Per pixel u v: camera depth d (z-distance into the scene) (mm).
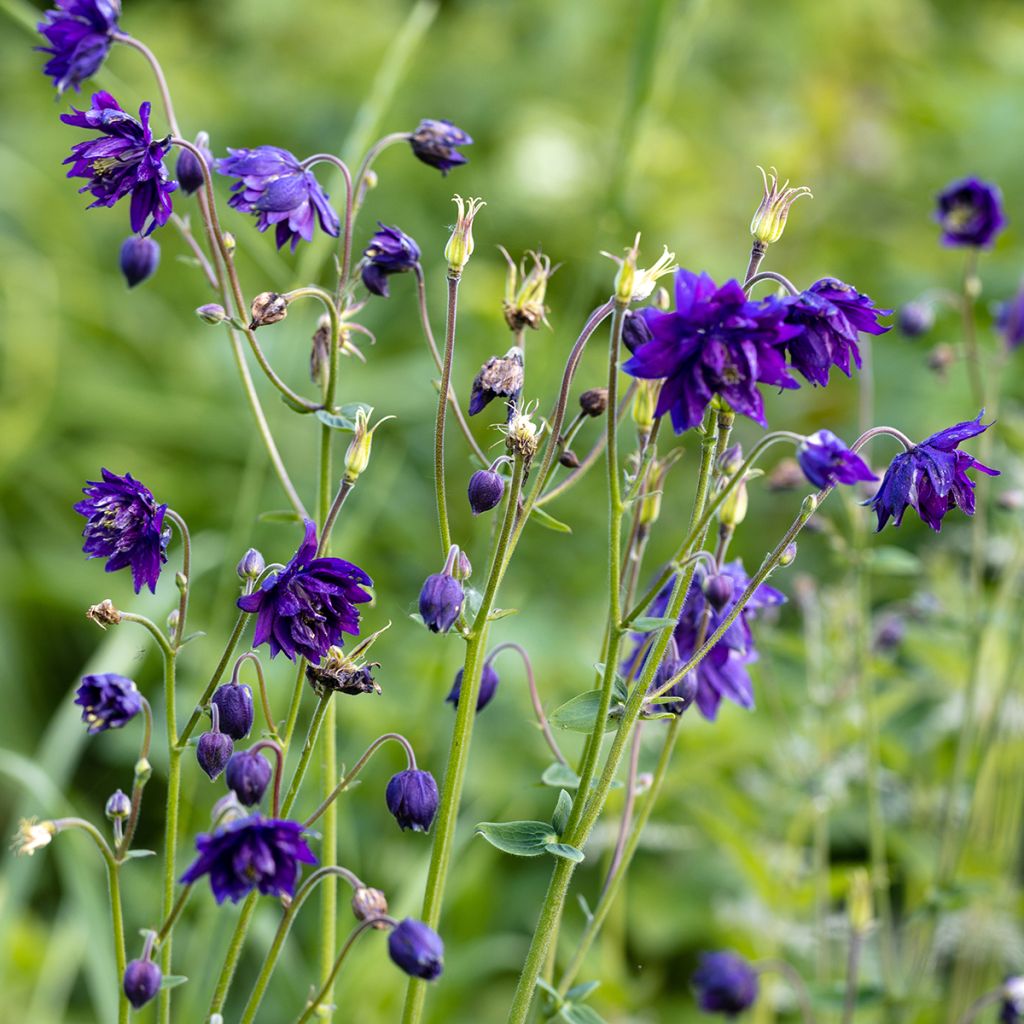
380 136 8297
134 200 2613
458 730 2785
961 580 5562
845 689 4629
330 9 9445
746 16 9008
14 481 6973
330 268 6191
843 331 2371
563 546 6480
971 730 4508
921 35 9500
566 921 5324
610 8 9031
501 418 6691
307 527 2426
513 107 8469
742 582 3053
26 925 5340
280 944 2607
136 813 2590
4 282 7688
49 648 6707
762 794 5020
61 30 2762
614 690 2715
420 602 2535
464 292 7031
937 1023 4887
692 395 2320
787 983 4758
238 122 8516
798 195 2564
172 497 6758
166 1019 2721
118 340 7871
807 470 2426
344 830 4703
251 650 2625
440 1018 4613
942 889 4273
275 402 6594
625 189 4773
